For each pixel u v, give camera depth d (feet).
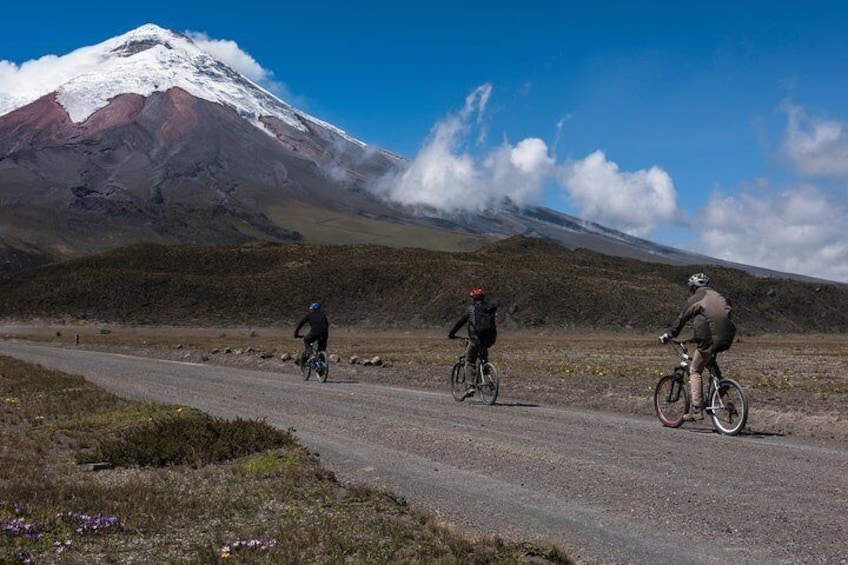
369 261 455.22
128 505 25.48
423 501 27.17
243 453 36.22
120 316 398.83
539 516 25.00
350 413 50.70
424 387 74.13
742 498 26.48
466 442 38.50
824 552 20.85
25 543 21.26
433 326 383.86
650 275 502.38
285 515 24.13
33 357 135.03
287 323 395.96
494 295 399.65
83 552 20.70
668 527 23.43
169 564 19.77
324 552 20.26
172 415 46.29
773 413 47.34
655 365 105.09
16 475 32.04
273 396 63.10
